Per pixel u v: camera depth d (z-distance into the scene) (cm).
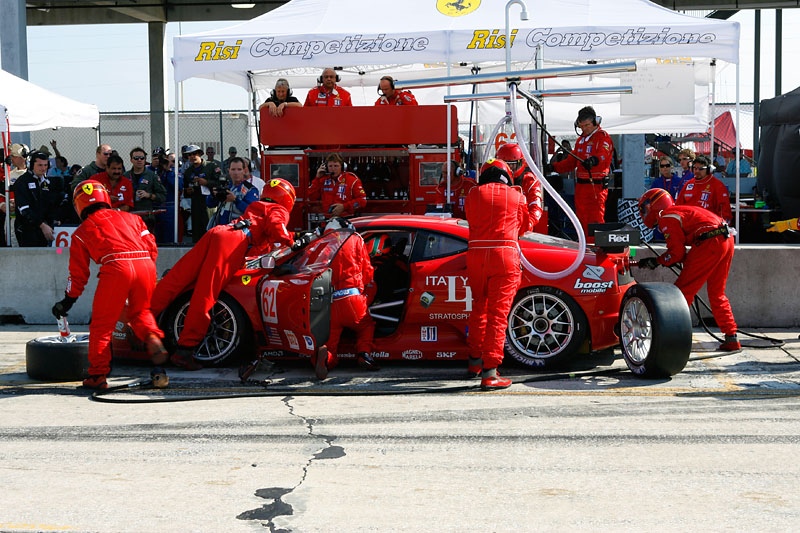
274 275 748
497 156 820
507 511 420
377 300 788
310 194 1144
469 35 1123
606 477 470
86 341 749
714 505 427
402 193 1189
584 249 730
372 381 721
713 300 828
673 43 1098
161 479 472
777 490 448
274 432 565
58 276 1062
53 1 3456
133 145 2417
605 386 694
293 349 740
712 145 1362
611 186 1722
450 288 738
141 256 695
